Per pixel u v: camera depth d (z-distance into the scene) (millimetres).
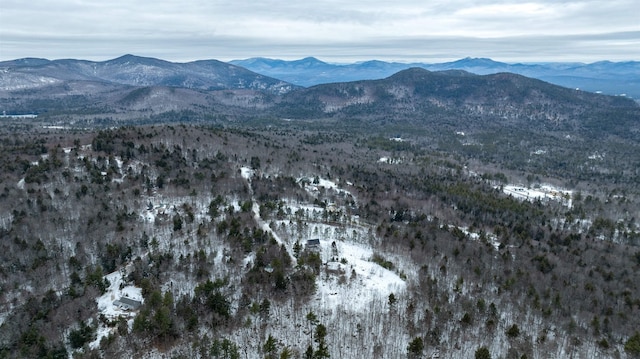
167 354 89438
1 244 122250
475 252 142125
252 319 99438
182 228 142625
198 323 96312
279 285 109375
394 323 100562
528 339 97625
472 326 101750
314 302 107375
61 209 145125
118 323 97250
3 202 143250
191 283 111562
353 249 142375
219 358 86625
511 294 117000
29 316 96812
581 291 119125
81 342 90875
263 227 149750
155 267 115375
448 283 121625
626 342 97562
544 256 139750
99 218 141750
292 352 88938
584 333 102375
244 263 122250
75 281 110750
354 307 106562
